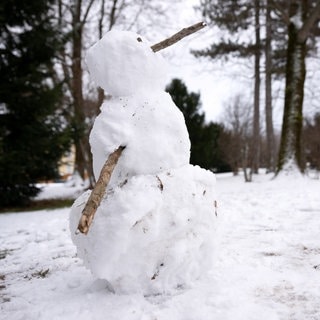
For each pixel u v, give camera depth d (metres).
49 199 15.17
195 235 3.01
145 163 3.01
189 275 3.07
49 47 12.95
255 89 24.33
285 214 6.55
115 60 3.21
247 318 2.49
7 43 12.63
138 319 2.59
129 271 2.87
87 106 19.59
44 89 12.89
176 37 3.35
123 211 2.71
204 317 2.53
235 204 8.16
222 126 29.86
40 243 5.91
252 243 4.55
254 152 21.56
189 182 2.97
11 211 11.73
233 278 3.25
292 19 14.01
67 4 19.97
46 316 2.77
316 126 23.19
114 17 20.67
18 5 12.48
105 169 2.75
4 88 11.90
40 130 12.61
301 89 13.57
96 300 2.96
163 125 3.07
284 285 3.06
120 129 3.02
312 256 3.86
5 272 4.40
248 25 21.39
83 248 2.97
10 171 11.52
